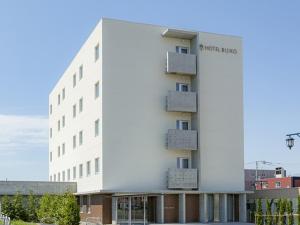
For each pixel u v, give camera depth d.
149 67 41.38
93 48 42.91
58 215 33.03
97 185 40.41
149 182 40.09
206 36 42.81
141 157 40.16
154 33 41.94
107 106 39.69
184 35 42.25
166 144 40.91
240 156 42.62
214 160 41.69
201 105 41.81
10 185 46.28
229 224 38.72
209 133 41.78
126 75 40.56
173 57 41.31
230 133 42.53
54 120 63.03
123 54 40.62
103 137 39.31
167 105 40.94
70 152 52.03
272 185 67.44
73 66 51.38
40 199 43.31
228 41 43.56
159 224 38.09
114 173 39.28
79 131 47.81
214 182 41.41
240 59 43.78
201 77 42.16
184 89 42.53
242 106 43.22
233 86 43.19
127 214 39.28
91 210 42.47
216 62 42.88
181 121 41.94
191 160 41.84
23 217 42.12
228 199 42.66
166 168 40.81
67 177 53.50
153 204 40.66
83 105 46.28
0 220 32.25
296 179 63.94
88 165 44.28
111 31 40.44
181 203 40.00
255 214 39.81
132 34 41.12
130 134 40.09
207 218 40.69
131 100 40.47
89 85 44.03
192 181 40.44
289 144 24.86
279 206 38.75
